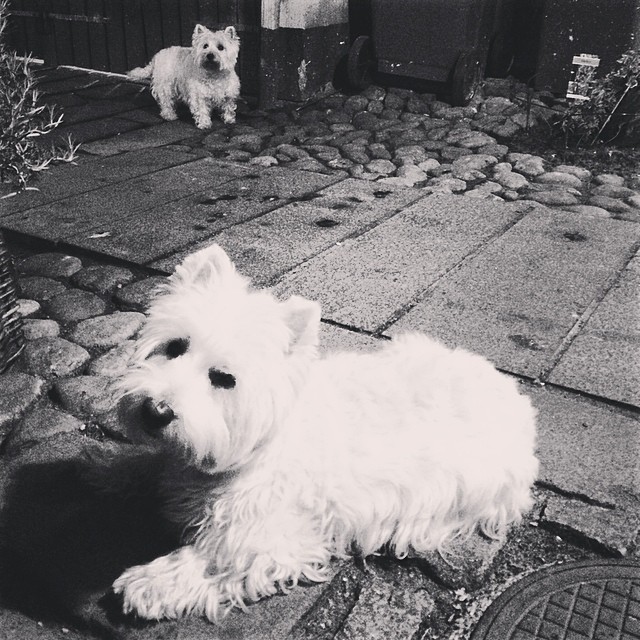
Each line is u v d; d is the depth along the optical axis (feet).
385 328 4.81
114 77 12.32
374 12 10.56
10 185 7.25
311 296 5.20
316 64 10.80
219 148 9.07
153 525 3.25
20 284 5.33
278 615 2.86
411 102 10.52
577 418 4.00
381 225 6.48
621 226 6.59
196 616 2.84
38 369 4.30
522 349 4.63
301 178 7.79
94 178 7.68
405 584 3.05
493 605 2.94
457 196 7.26
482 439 3.25
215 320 2.68
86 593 2.91
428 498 3.12
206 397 2.66
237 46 10.00
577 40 10.19
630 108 9.05
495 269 5.68
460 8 9.93
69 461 3.60
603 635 2.80
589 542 3.23
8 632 2.84
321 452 2.99
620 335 4.80
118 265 5.70
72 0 12.34
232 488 2.87
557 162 8.61
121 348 4.53
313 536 3.08
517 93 10.69
